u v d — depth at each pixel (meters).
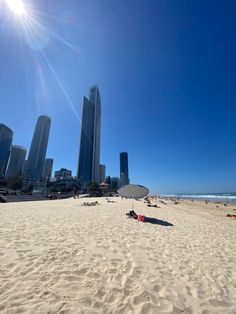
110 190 130.38
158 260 5.80
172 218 15.48
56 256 5.39
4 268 4.45
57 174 183.88
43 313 3.04
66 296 3.55
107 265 5.10
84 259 5.35
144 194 14.02
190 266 5.57
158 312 3.35
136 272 4.85
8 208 16.38
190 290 4.23
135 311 3.32
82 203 27.53
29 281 3.97
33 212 14.29
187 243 7.97
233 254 7.09
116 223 11.17
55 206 20.80
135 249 6.60
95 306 3.35
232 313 3.55
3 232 7.52
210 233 10.59
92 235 7.98
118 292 3.86
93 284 4.08
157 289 4.12
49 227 8.96
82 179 184.00
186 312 3.44
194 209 33.59
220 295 4.14
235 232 11.79
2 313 2.97
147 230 9.81
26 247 5.94
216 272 5.32
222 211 32.38
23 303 3.25
